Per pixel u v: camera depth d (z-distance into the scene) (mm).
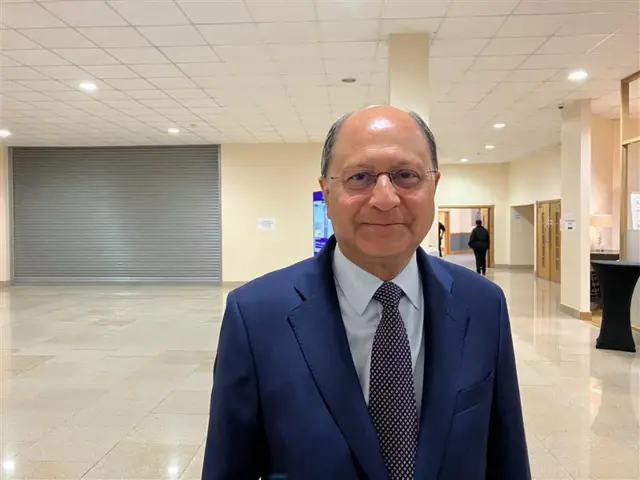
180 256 12344
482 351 975
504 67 6184
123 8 4535
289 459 851
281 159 11875
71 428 3641
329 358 893
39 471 3004
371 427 860
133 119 9164
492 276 13953
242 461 922
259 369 908
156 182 12344
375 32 5105
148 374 4965
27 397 4305
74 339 6492
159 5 4480
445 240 24453
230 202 12000
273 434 877
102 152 12461
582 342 6234
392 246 906
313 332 915
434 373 911
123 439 3447
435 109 8383
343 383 877
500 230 15852
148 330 7031
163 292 11055
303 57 5832
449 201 15914
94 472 2990
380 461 842
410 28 4996
